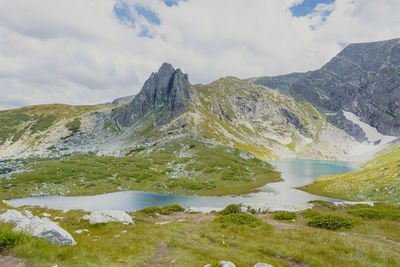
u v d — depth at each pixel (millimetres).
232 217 29781
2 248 10789
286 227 28016
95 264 10953
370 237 24078
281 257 15094
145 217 34812
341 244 17812
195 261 12992
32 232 13023
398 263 14141
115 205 77125
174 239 18500
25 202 81188
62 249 12133
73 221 27312
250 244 17906
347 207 40312
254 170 148875
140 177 119062
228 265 11625
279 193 93938
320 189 93125
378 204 41312
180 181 111438
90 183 108500
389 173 80188
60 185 104125
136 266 11805
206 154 165625
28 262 9961
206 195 92938
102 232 22141
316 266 13297
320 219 29594
